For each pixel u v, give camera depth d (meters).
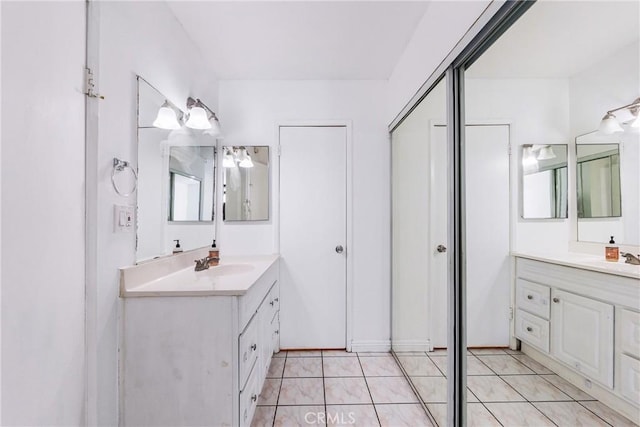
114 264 1.20
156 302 1.24
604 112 0.80
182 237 1.79
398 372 2.12
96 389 1.10
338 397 1.83
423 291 1.78
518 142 1.08
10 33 0.81
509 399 1.14
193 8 1.62
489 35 1.08
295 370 2.14
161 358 1.23
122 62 1.25
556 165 0.94
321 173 2.47
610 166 0.79
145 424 1.23
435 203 1.60
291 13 1.66
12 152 0.82
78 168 1.05
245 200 2.43
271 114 2.47
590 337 0.86
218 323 1.24
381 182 2.46
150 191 1.45
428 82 1.61
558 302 0.96
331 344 2.46
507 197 1.15
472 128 1.26
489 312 1.23
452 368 1.36
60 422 0.97
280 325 2.45
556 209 0.97
